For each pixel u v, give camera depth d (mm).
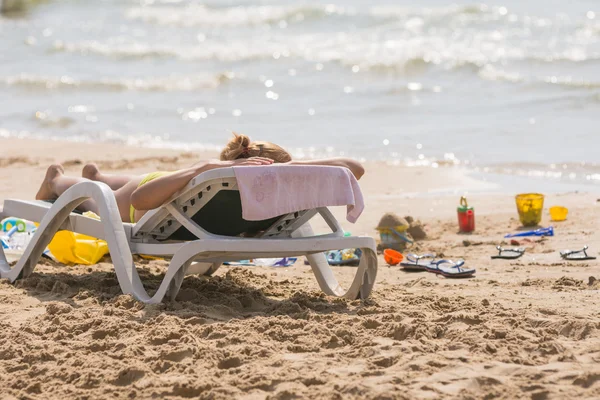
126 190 20438
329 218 18031
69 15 112438
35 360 13680
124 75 74938
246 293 18484
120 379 12789
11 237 24766
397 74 66750
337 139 47812
